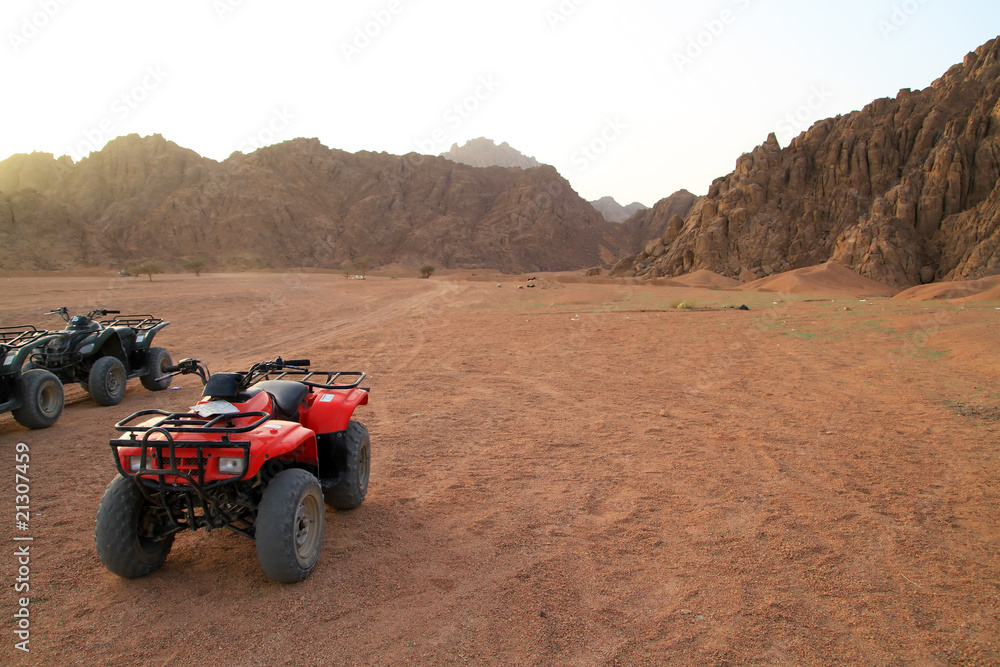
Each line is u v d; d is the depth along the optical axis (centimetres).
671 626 355
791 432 795
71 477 632
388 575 417
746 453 703
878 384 1110
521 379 1202
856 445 733
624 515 520
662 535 480
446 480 614
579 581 407
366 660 323
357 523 506
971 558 442
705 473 632
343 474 514
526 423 849
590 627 354
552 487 591
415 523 505
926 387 1071
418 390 1088
